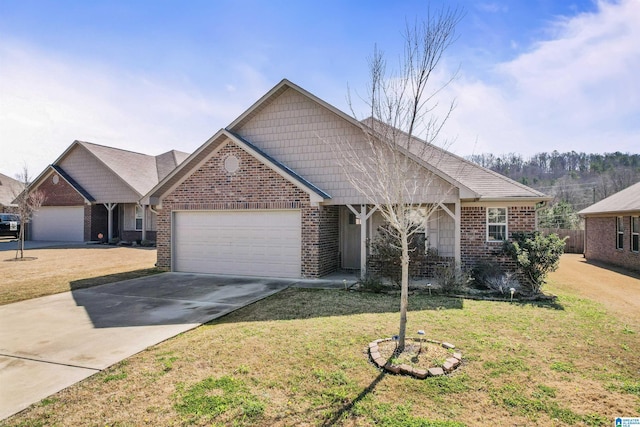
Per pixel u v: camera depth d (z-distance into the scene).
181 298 9.22
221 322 7.14
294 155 12.85
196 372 4.84
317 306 8.30
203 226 13.23
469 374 4.76
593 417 3.79
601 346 5.78
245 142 12.80
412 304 8.51
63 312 7.94
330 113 12.50
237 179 12.61
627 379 4.65
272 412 3.88
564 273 14.32
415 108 5.96
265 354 5.43
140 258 17.55
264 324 6.92
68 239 26.22
